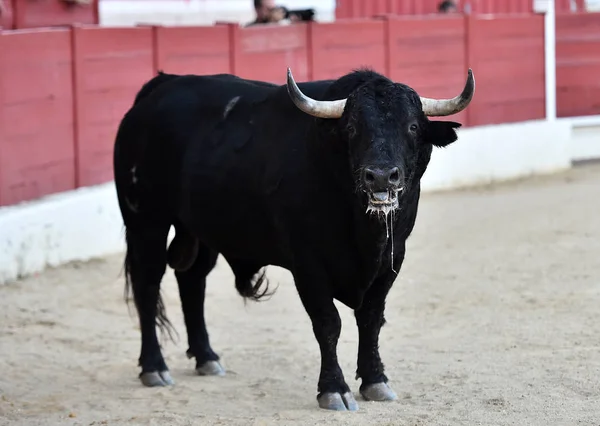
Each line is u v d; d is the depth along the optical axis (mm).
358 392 16875
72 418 16031
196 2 64812
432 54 40812
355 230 15406
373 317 16281
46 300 23734
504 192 38688
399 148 14500
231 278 26375
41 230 26250
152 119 18438
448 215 33750
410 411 15570
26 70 27594
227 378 18281
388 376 17719
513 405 15734
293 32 36969
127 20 62844
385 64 39656
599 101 46156
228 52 34750
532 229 30875
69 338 21031
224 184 16953
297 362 19094
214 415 15820
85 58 29828
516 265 26375
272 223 16359
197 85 18406
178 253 18750
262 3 37062
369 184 14172
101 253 28469
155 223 18688
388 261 15633
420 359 18781
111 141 30875
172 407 16500
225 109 17562
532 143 42938
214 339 20875
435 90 40969
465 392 16562
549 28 43750
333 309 15969
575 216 32750
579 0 51500
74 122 29547
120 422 15633
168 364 19578
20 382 18188
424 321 21609
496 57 42438
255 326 21828
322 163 15445
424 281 25062
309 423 14961
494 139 41688
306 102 15008
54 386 17984
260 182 16375
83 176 29828
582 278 24750
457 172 40562
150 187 18500
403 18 39938
